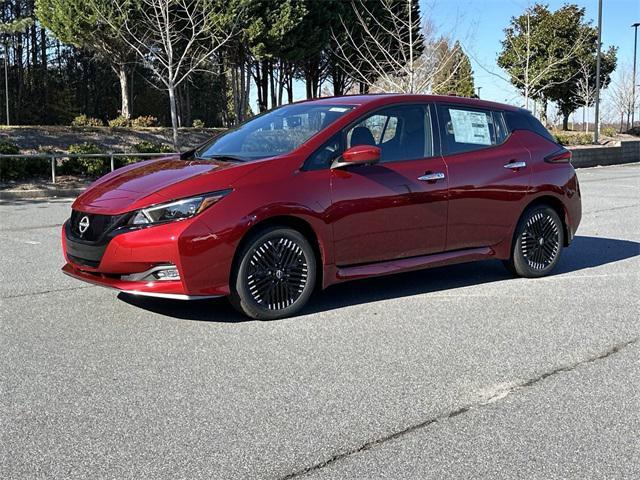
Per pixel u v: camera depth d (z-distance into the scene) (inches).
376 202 215.8
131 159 761.0
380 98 230.2
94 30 1018.7
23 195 607.8
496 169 246.2
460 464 119.3
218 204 190.5
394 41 1135.6
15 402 143.6
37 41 1916.8
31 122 1866.4
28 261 294.5
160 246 185.6
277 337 188.4
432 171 229.8
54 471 115.6
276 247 201.8
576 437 130.2
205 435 129.2
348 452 123.2
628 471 117.3
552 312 217.5
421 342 185.6
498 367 167.3
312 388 152.5
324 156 210.8
